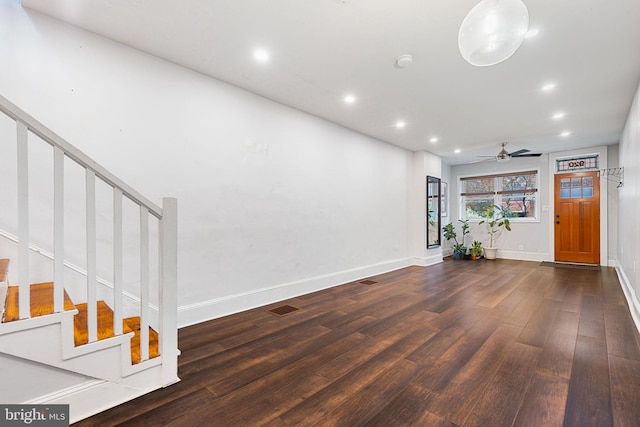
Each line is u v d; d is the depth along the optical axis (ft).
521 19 4.65
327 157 13.99
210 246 9.66
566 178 20.68
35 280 6.60
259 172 11.07
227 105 10.10
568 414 5.00
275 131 11.66
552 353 7.24
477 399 5.45
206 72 9.39
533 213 22.48
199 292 9.41
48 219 6.82
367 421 4.88
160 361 5.80
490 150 20.17
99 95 7.57
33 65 6.72
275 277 11.66
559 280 15.35
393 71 9.30
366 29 7.25
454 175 26.05
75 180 7.13
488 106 12.16
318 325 9.19
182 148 9.00
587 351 7.33
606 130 15.46
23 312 4.48
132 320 7.52
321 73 9.44
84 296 7.18
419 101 11.69
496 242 23.90
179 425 4.80
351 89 10.59
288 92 10.86
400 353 7.30
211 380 6.11
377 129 15.42
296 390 5.77
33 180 6.66
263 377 6.23
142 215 5.60
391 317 9.90
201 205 9.42
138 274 8.11
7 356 4.42
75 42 7.23
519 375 6.26
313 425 4.80
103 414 5.04
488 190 24.61
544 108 12.34
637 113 10.20
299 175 12.64
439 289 13.62
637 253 9.84
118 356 5.32
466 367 6.61
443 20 6.91
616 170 18.39
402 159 19.38
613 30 7.17
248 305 10.70
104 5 6.47
